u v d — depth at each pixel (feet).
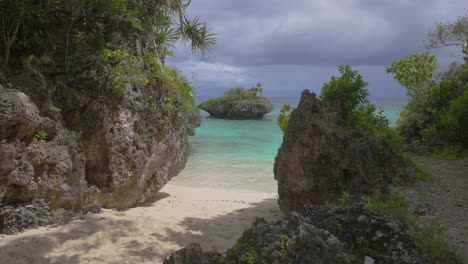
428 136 39.01
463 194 23.72
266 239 11.85
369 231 13.56
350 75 29.73
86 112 26.66
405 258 12.82
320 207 15.17
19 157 21.66
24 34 24.66
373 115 29.50
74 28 26.96
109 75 27.25
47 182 23.06
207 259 11.98
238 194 39.09
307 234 10.99
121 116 27.61
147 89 30.32
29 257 18.25
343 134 25.12
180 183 45.34
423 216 19.67
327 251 10.94
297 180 25.63
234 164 58.85
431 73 44.52
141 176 29.17
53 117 24.22
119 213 26.40
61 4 26.30
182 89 34.12
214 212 29.73
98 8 26.78
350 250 13.10
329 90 29.48
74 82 26.63
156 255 19.42
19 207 21.86
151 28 31.37
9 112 20.93
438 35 48.80
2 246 19.12
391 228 13.53
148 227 23.67
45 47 25.72
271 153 70.54
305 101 27.32
